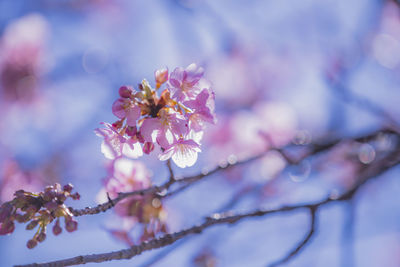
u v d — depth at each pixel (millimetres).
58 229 1152
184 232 1208
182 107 1168
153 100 1168
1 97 2129
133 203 1276
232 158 1328
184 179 1255
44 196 1150
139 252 1179
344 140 1422
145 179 1288
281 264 1265
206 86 1174
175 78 1166
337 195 1305
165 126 1162
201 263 1512
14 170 1968
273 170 1712
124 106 1163
